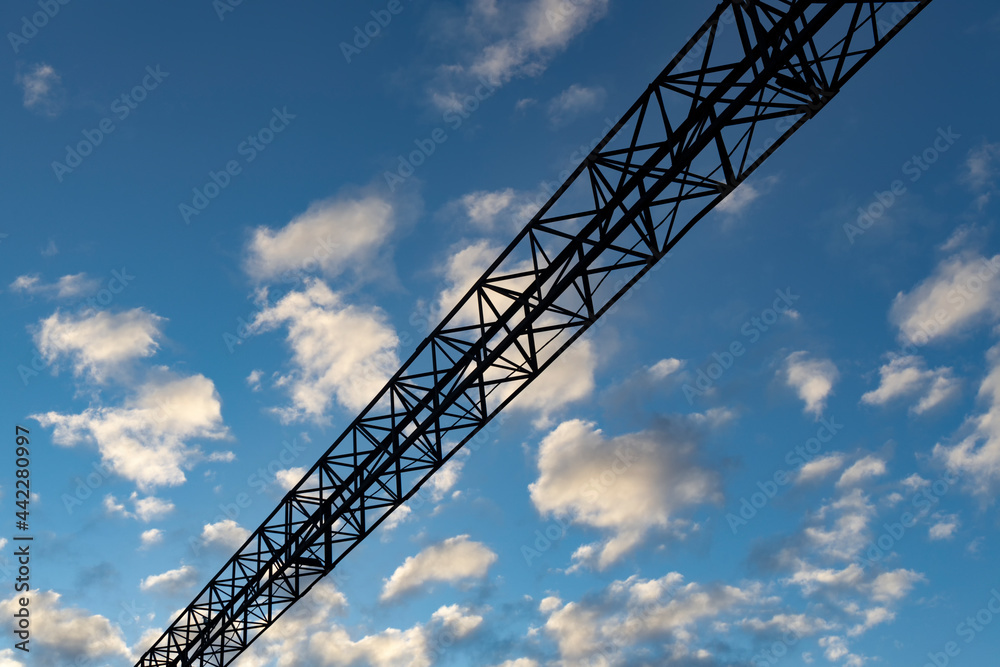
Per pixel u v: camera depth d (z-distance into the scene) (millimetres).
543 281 16297
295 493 21578
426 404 18703
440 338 18172
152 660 25156
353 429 19969
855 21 12070
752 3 12500
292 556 21797
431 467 19078
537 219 15758
